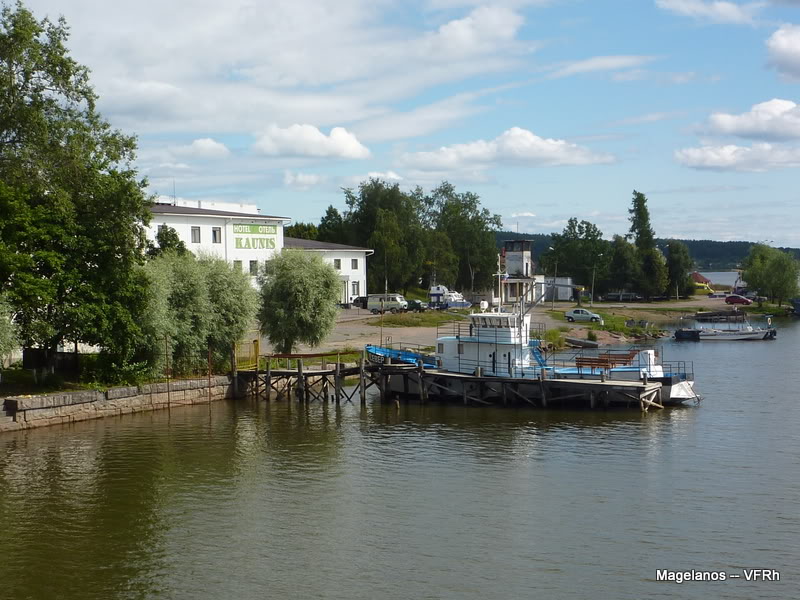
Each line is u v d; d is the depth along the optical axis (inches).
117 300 1913.1
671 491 1321.4
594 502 1269.7
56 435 1721.2
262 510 1247.5
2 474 1435.8
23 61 1857.8
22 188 1835.6
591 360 2117.4
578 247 6033.5
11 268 1721.2
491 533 1141.7
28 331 1788.9
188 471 1461.6
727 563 1038.4
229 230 3437.5
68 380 1991.9
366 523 1185.4
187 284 2151.8
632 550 1079.6
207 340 2239.2
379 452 1593.3
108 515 1224.8
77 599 945.5
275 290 2418.8
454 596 946.7
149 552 1082.1
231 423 1868.8
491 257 5767.7
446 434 1742.1
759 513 1215.6
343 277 4288.9
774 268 5812.0
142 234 1996.8
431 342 3053.6
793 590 962.7
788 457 1524.4
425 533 1143.6
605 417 1892.2
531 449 1600.6
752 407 2011.6
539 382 1972.2
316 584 979.9
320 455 1573.6
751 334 3838.6
